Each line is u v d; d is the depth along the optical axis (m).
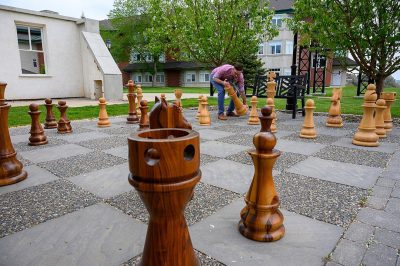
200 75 37.44
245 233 1.77
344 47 6.40
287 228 1.87
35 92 11.32
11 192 2.50
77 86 12.53
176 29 11.25
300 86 7.05
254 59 24.45
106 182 2.74
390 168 3.05
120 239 1.77
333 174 2.88
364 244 1.68
